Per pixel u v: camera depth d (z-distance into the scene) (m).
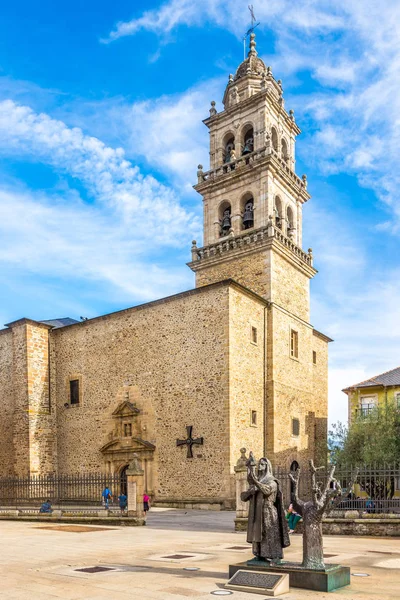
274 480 9.71
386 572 10.50
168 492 30.30
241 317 31.22
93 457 34.69
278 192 38.12
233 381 29.67
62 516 23.77
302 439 35.38
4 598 8.50
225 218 38.56
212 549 13.85
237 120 39.53
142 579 9.84
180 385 31.28
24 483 28.00
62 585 9.44
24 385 36.72
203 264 37.41
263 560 9.49
